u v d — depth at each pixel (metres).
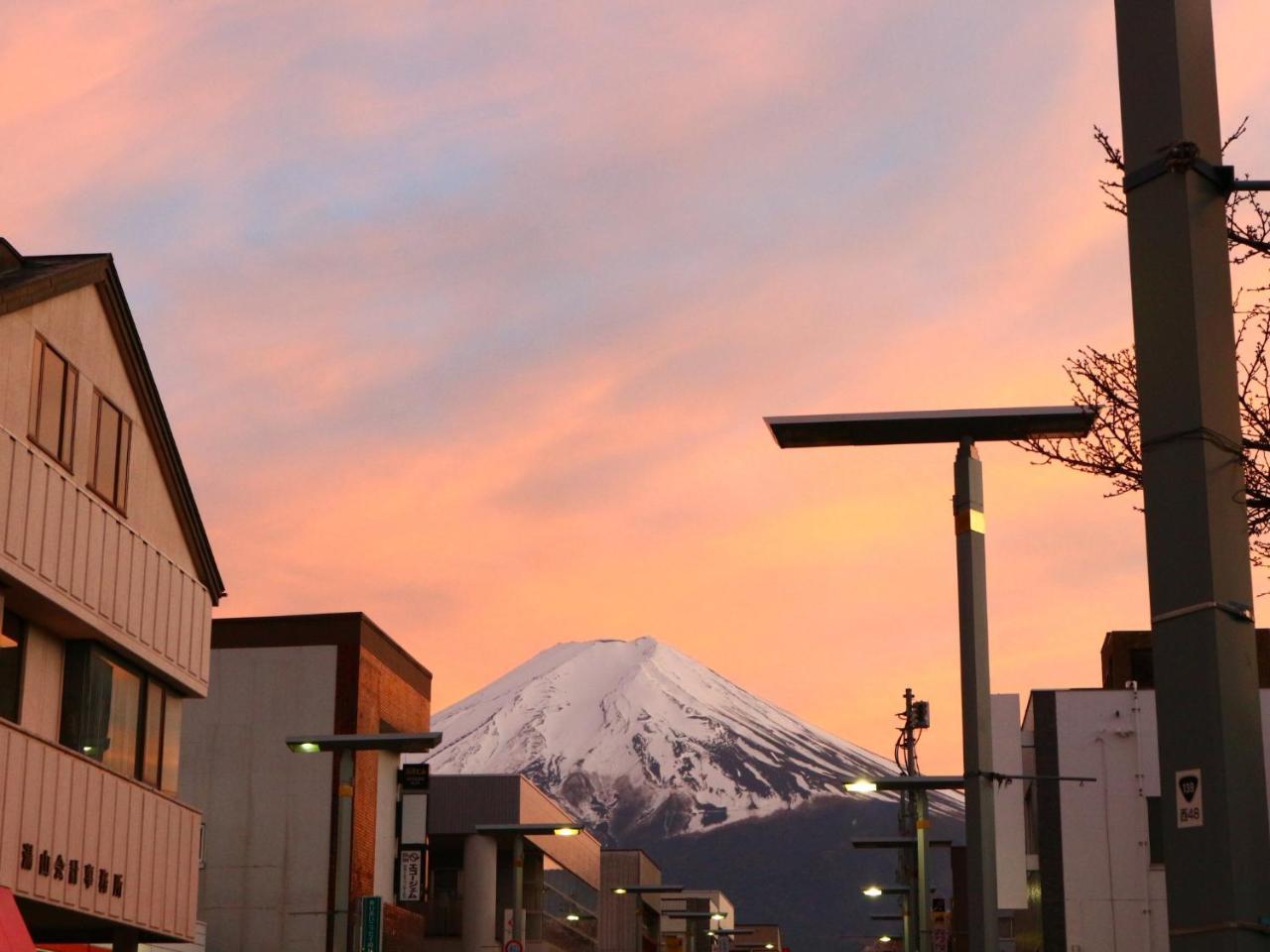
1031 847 58.09
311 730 57.72
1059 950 52.75
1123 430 11.69
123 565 30.02
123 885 29.42
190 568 34.12
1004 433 16.30
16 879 25.27
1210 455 6.73
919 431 16.22
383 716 61.03
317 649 58.41
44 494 26.75
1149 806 53.41
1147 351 6.95
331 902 56.06
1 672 26.94
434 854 73.25
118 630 29.67
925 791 39.09
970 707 15.86
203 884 56.62
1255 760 6.50
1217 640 6.54
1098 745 54.03
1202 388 6.77
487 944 69.62
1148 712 54.06
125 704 30.91
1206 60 7.18
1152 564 6.79
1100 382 11.80
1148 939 52.56
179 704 33.78
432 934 71.88
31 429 26.80
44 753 26.45
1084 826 53.56
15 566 25.61
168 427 32.50
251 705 58.16
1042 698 54.69
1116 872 53.19
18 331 26.39
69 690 28.91
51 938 31.44
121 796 29.55
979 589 16.06
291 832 56.88
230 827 57.12
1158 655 6.70
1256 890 6.35
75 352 28.72
